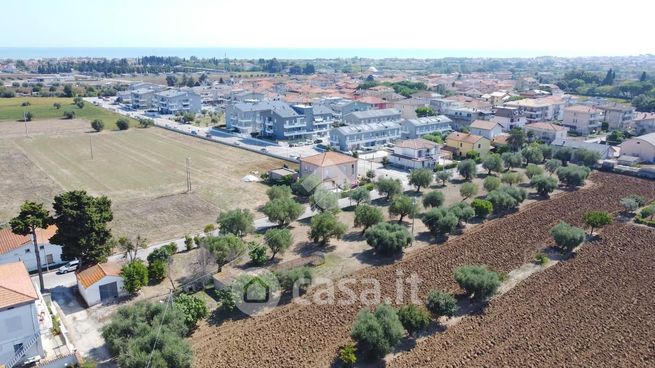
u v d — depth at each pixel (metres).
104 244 53.22
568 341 42.53
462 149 116.19
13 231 47.56
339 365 39.12
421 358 40.09
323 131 143.25
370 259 59.16
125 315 41.38
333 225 62.34
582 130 145.00
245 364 39.34
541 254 60.06
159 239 65.19
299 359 39.97
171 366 36.31
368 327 39.97
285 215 67.88
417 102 168.25
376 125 128.38
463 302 49.22
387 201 82.50
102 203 53.34
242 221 62.25
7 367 37.38
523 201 83.50
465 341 42.50
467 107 163.62
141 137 137.00
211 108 199.38
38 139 130.62
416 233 68.06
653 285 52.72
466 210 70.38
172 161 108.75
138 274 49.94
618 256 60.41
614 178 99.12
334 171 87.62
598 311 47.50
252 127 145.00
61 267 55.53
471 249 62.53
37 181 91.69
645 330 44.25
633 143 112.00
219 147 124.69
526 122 149.25
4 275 41.06
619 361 39.88
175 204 79.31
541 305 48.56
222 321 45.69
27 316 38.34
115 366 38.66
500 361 39.75
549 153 111.06
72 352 38.75
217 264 55.06
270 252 60.25
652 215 74.19
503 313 47.12
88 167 102.69
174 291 51.03
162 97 184.75
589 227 70.19
